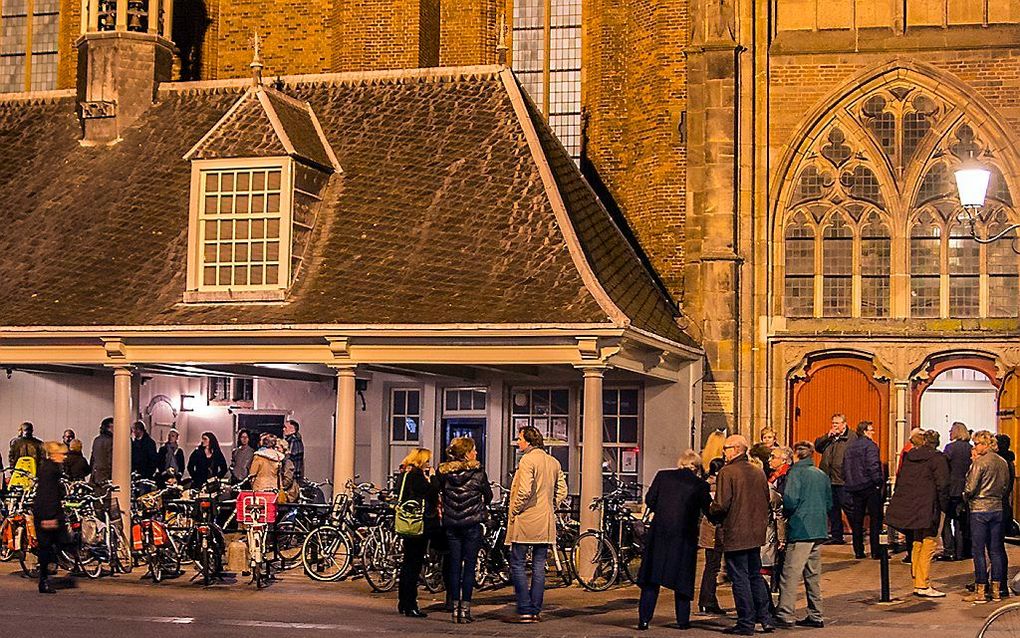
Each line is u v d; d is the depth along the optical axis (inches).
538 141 1067.9
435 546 760.3
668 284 1246.9
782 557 746.2
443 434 1186.0
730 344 1186.0
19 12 1496.1
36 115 1223.5
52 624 698.2
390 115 1121.4
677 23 1288.1
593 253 1047.6
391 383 1204.5
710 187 1202.0
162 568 884.0
